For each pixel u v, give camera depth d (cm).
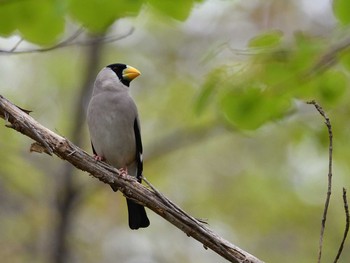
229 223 1581
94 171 698
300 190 1534
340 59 799
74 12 700
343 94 846
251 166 1587
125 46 1516
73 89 1504
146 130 1515
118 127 963
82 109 1398
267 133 1510
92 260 1554
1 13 708
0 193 1485
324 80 838
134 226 901
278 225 1562
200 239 672
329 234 1546
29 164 1422
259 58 816
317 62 803
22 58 1525
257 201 1567
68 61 1507
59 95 1516
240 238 1575
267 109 834
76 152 694
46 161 1420
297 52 799
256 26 1432
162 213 690
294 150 1415
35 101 1512
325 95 846
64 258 1339
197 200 1597
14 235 1480
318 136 1031
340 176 1469
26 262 1470
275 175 1556
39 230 1479
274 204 1553
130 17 707
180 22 713
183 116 1498
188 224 678
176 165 1620
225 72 827
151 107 1527
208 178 1614
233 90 827
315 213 1536
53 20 713
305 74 813
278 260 1550
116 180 699
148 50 1523
